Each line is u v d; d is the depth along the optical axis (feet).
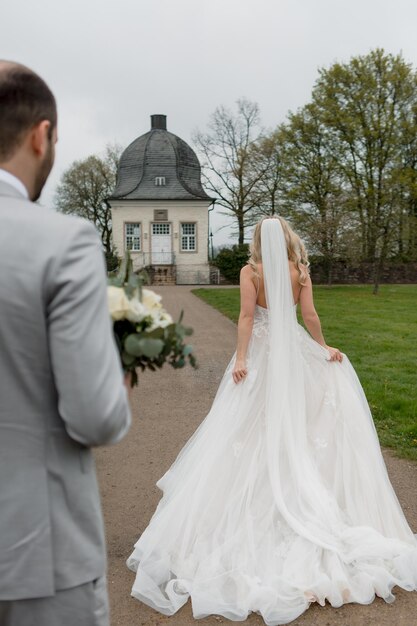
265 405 11.47
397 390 25.64
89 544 4.75
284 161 122.01
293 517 10.57
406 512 13.69
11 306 4.27
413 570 10.42
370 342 40.06
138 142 145.48
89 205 164.45
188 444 12.53
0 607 4.52
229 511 10.85
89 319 4.30
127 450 18.48
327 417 11.68
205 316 57.26
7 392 4.37
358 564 10.30
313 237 107.34
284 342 11.52
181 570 10.57
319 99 115.65
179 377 29.66
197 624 9.48
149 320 5.49
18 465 4.42
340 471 11.39
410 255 124.57
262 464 11.14
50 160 5.01
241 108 134.72
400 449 18.15
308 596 9.72
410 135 110.93
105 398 4.25
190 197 138.21
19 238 4.40
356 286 118.01
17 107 4.65
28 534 4.43
